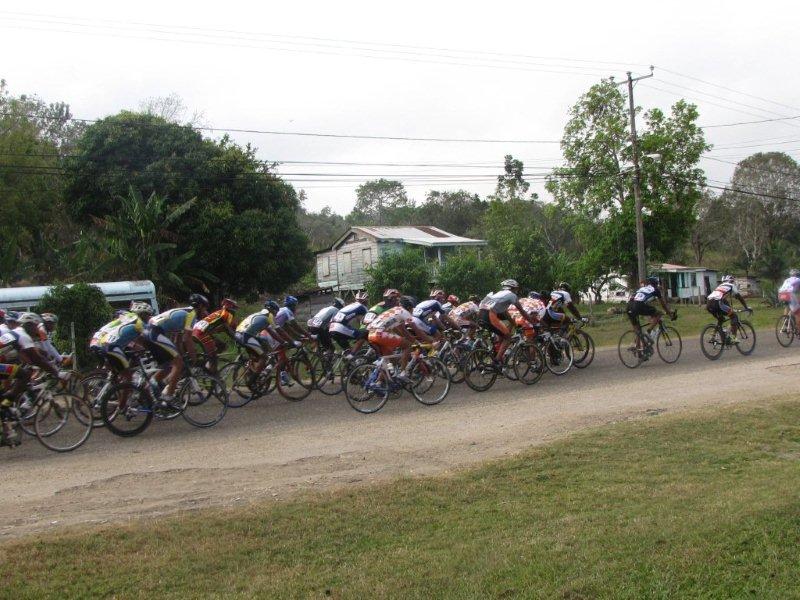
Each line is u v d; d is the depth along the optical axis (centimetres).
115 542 532
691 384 1232
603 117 3797
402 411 1107
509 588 473
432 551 529
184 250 2902
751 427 871
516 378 1308
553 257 3216
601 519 582
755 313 3056
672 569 496
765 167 6694
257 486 690
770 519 559
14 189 3050
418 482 673
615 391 1198
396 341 1117
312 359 1347
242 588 471
